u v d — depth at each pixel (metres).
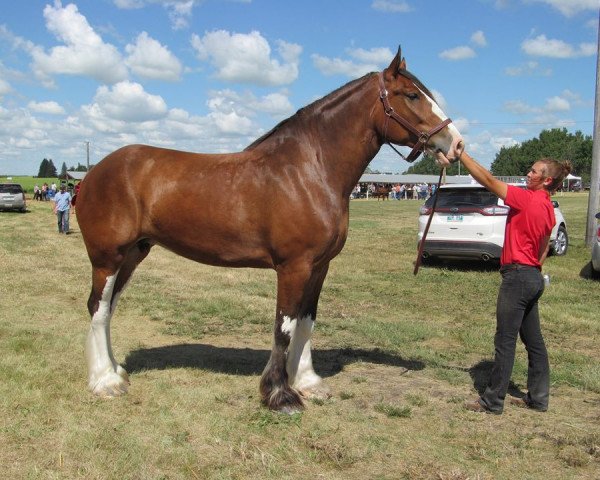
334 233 3.93
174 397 4.15
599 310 7.49
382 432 3.68
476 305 7.88
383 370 4.99
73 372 4.62
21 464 3.14
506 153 112.94
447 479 3.07
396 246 14.74
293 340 4.37
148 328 6.35
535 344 4.09
